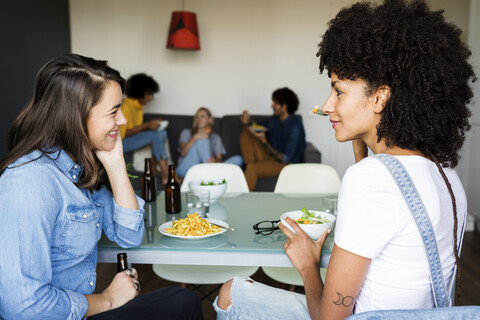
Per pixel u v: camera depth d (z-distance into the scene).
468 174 3.77
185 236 1.51
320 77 4.97
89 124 1.22
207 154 4.36
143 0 4.94
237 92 5.07
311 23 4.91
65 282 1.21
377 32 0.94
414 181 0.92
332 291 0.96
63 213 1.16
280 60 4.99
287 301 1.31
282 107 4.37
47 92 1.19
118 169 1.41
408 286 0.93
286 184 2.54
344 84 1.01
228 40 4.99
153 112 5.11
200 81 5.07
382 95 0.97
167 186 1.90
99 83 1.20
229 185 2.57
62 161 1.20
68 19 4.91
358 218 0.92
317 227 1.42
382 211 0.91
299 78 5.00
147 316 1.29
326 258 1.36
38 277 1.07
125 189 1.43
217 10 4.94
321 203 2.05
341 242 0.94
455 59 0.95
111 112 1.24
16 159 1.13
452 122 0.96
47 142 1.18
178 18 4.54
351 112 1.01
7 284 1.04
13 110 3.63
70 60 1.20
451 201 0.96
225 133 4.75
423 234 0.91
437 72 0.91
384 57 0.94
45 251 1.08
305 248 1.25
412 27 0.94
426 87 0.92
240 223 1.73
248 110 5.09
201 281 1.94
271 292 1.34
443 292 0.96
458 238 1.04
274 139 4.43
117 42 5.01
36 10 4.09
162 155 4.36
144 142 4.32
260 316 1.27
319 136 5.04
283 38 4.95
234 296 1.33
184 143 4.52
